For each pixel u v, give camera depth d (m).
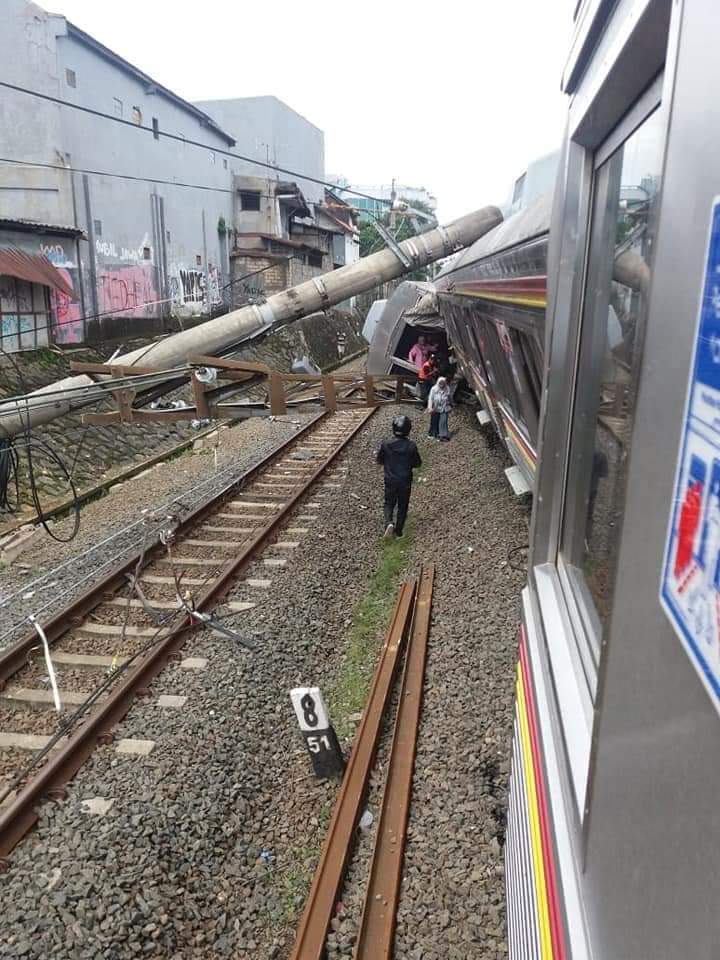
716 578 0.79
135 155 21.28
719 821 0.77
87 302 18.66
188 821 4.00
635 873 1.06
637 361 1.24
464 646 5.59
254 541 8.16
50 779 4.29
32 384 13.97
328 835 3.79
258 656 5.73
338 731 4.96
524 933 2.26
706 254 0.90
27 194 17.00
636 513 1.18
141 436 15.06
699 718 0.84
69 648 6.02
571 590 2.39
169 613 6.57
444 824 3.83
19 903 3.46
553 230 2.72
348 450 13.76
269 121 33.19
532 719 2.38
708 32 0.93
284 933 3.46
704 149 0.93
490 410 9.67
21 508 10.55
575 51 2.11
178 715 4.93
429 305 16.89
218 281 28.09
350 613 6.85
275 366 26.34
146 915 3.44
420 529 8.96
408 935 3.22
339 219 41.84
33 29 16.66
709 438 0.84
